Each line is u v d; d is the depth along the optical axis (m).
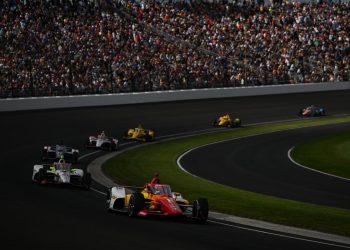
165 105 159.12
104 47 161.25
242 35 198.50
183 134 126.12
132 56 164.75
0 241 39.59
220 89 177.62
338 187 81.12
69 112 139.00
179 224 49.50
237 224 52.31
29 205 55.59
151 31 181.12
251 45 196.50
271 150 113.38
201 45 187.75
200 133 129.12
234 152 109.12
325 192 77.00
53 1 165.38
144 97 160.12
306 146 119.69
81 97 147.25
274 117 157.62
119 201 54.50
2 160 87.38
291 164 99.81
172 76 168.75
